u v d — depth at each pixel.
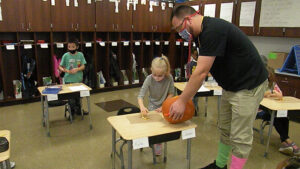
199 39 1.55
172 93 2.48
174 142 3.10
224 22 1.51
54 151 2.82
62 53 5.13
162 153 2.81
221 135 1.92
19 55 4.44
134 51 6.22
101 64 5.77
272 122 2.65
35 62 4.65
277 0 4.23
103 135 3.27
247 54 1.54
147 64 6.43
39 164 2.55
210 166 2.01
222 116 1.86
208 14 5.49
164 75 2.34
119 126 1.85
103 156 2.73
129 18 5.54
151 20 5.89
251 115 1.60
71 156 2.72
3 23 4.12
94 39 5.18
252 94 1.59
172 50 6.46
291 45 4.54
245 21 4.78
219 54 1.45
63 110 4.21
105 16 5.19
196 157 2.74
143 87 2.38
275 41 4.79
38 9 4.42
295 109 2.56
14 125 3.55
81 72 3.99
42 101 3.46
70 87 3.34
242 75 1.58
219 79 1.70
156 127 1.84
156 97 2.49
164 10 6.04
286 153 2.84
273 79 3.00
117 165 2.53
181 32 1.64
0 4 4.05
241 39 1.52
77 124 3.63
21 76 4.47
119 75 5.68
